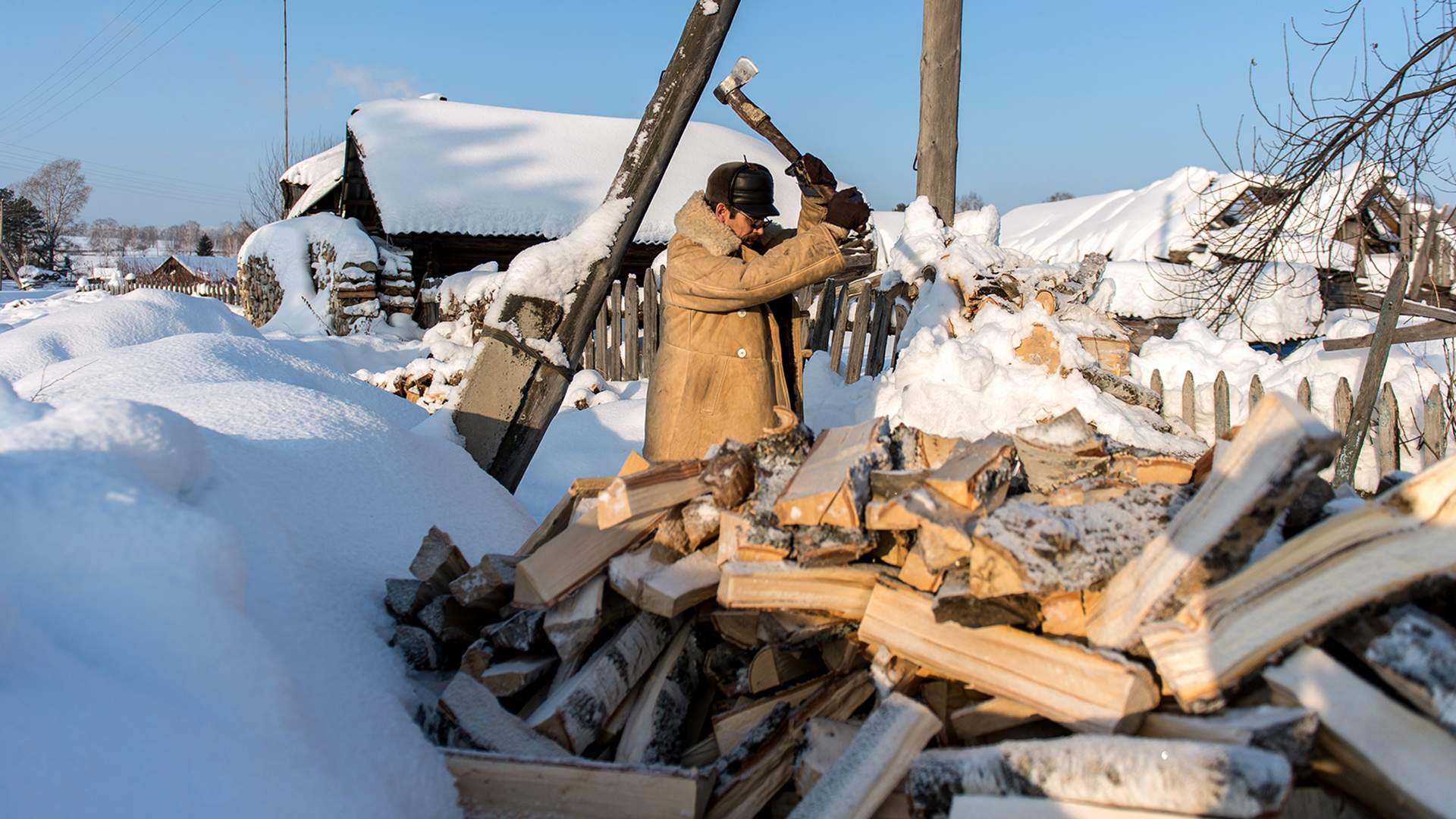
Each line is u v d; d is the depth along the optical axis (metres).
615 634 2.25
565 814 1.87
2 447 1.76
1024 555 1.61
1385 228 10.98
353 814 1.58
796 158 3.43
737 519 2.15
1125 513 1.80
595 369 9.89
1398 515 1.42
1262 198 7.38
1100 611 1.64
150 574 1.60
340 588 2.52
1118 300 11.75
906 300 6.56
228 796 1.41
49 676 1.40
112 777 1.32
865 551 2.02
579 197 16.09
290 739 1.58
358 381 4.95
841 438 2.24
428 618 2.43
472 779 1.93
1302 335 10.23
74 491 1.66
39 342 5.57
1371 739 1.31
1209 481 1.55
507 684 2.16
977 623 1.70
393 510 3.16
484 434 4.30
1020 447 2.28
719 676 2.23
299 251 14.83
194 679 1.55
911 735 1.67
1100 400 4.75
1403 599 1.37
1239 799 1.26
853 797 1.62
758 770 1.92
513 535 3.62
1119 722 1.51
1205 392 6.12
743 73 3.43
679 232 3.32
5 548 1.57
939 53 6.82
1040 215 22.66
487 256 16.53
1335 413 5.79
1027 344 5.23
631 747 2.06
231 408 3.27
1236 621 1.46
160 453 1.99
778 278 3.10
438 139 16.56
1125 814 1.33
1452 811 1.21
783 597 1.98
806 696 2.06
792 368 3.63
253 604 1.94
